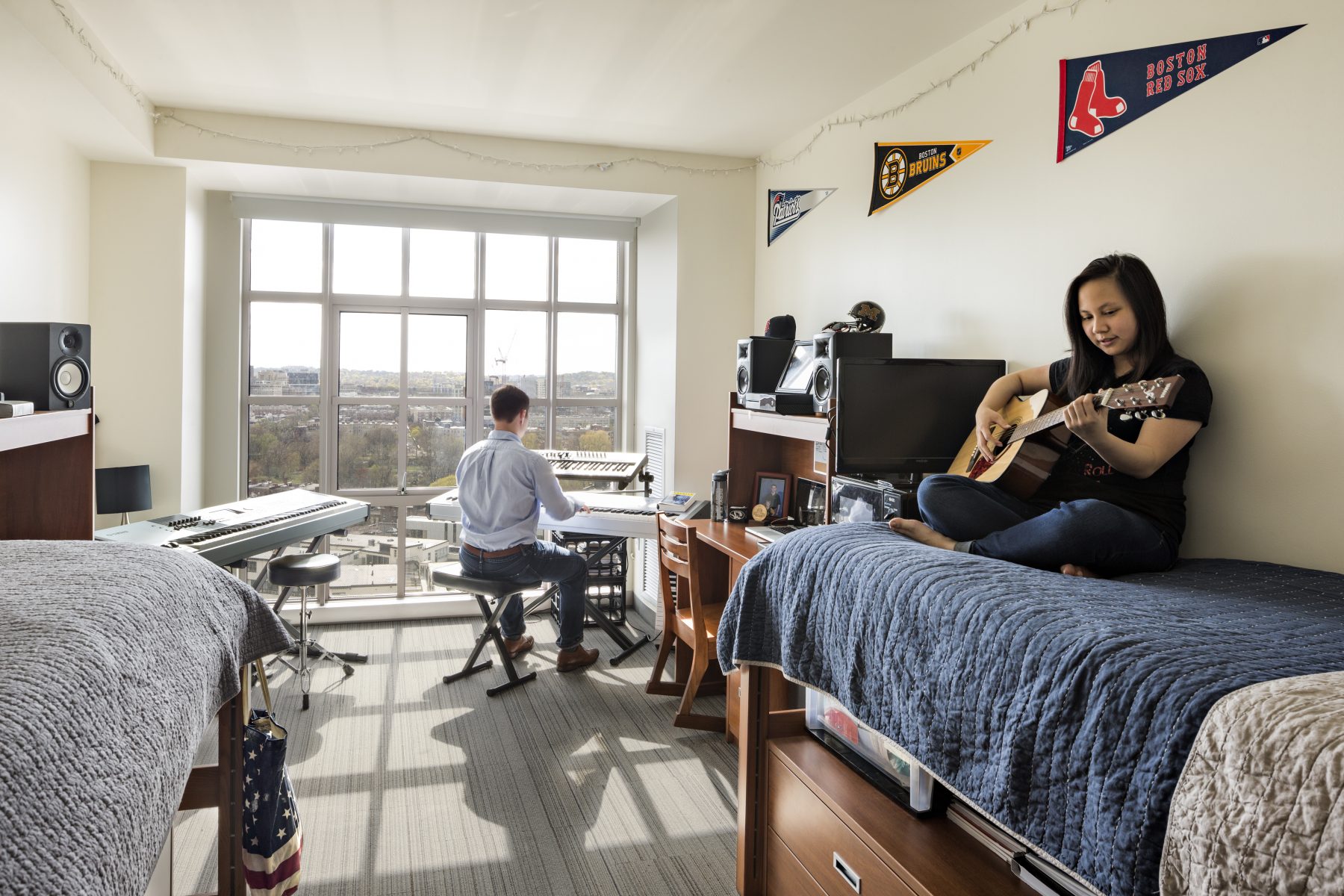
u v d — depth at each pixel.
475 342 4.61
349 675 3.57
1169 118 1.99
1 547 1.41
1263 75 1.76
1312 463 1.67
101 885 0.78
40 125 3.12
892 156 3.12
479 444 3.55
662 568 3.29
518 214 4.55
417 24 2.73
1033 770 1.07
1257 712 0.83
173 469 3.79
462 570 3.56
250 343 4.33
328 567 3.37
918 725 1.32
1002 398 2.18
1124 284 1.81
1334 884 0.70
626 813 2.45
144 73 3.18
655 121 3.70
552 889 2.07
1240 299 1.81
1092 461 1.86
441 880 2.10
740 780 2.01
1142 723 0.94
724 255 4.29
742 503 3.50
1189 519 1.93
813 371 2.84
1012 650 1.16
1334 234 1.63
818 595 1.66
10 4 2.21
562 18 2.67
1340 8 1.61
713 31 2.75
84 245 3.57
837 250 3.52
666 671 3.70
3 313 2.84
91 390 2.25
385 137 3.81
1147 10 2.04
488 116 3.66
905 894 1.40
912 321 3.01
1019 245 2.48
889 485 2.31
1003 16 2.56
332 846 2.25
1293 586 1.43
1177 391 1.69
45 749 0.74
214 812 2.44
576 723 3.11
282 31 2.79
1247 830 0.77
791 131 3.83
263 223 4.32
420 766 2.74
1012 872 1.38
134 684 0.99
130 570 1.26
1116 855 0.93
